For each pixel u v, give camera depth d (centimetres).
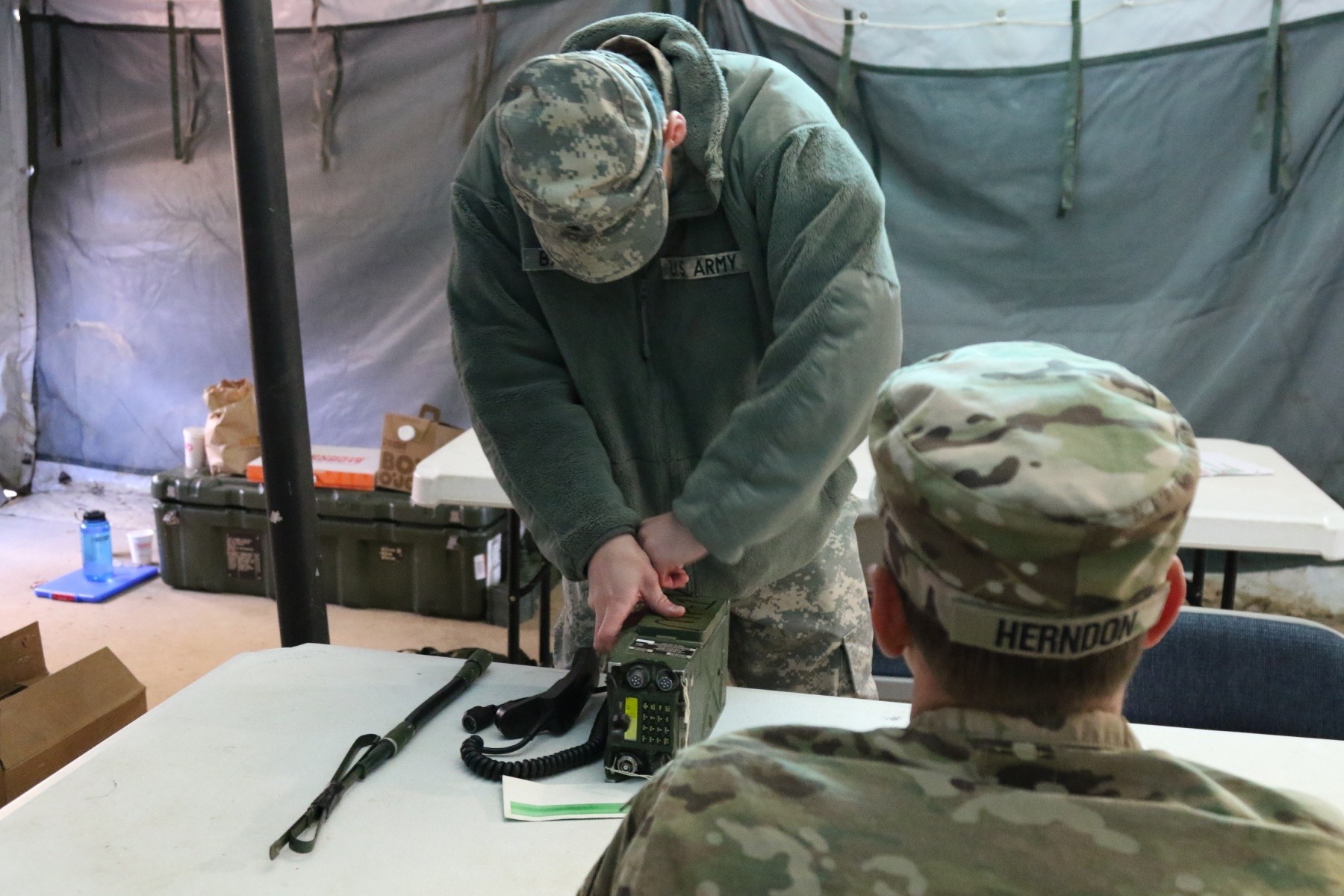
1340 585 311
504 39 342
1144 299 311
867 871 53
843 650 149
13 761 171
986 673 55
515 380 133
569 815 105
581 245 113
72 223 401
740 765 58
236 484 341
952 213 318
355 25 353
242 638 314
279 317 186
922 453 54
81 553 363
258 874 94
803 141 118
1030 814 54
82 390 417
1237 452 256
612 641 118
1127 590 52
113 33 378
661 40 127
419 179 359
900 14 306
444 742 120
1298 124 290
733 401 134
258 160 181
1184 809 53
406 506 326
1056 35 299
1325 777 112
